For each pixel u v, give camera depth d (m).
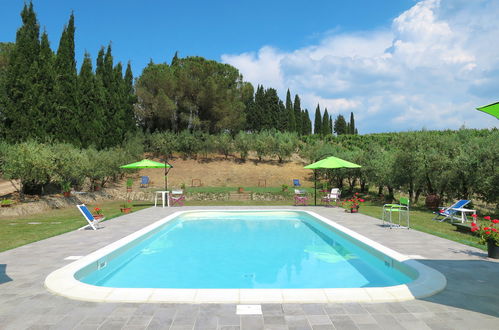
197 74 39.09
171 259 7.70
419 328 3.37
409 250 6.95
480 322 3.51
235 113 40.34
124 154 28.84
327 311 3.81
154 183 29.16
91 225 9.72
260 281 6.00
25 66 19.36
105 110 29.70
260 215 15.49
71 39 25.16
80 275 5.50
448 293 4.39
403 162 18.27
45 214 14.57
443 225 11.13
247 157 37.59
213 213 15.51
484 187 14.16
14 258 6.29
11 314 3.70
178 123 40.00
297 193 20.05
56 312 3.76
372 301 4.12
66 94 22.47
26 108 19.27
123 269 6.85
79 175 19.80
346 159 26.05
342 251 8.53
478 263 5.88
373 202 21.61
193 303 4.03
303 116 65.81
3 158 15.73
